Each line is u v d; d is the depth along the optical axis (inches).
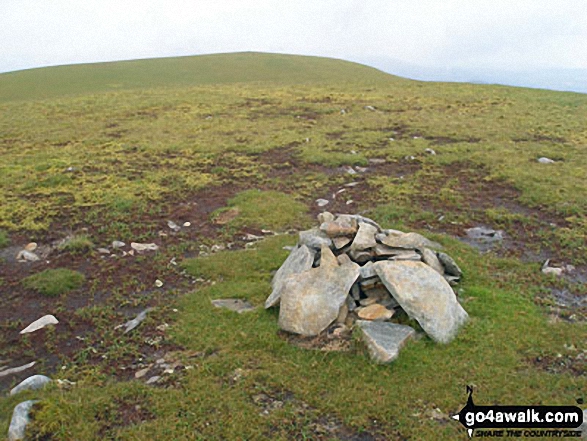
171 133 1047.0
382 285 351.9
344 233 398.3
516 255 460.8
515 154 804.0
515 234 506.3
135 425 254.2
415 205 596.7
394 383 280.5
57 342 346.0
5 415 266.7
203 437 244.5
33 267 474.3
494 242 492.7
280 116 1196.5
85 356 324.8
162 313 374.6
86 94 1681.8
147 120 1193.4
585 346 313.7
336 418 257.3
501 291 386.6
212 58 3061.0
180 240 527.5
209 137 997.8
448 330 319.9
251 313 361.1
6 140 1035.9
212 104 1376.7
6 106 1457.9
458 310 338.0
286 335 331.3
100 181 734.5
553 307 365.7
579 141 893.2
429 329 317.1
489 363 296.0
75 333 358.0
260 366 299.9
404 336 310.3
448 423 250.5
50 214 600.4
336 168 772.6
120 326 363.3
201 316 363.6
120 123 1171.9
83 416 259.9
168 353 322.7
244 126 1090.7
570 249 467.2
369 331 312.7
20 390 287.6
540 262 446.0
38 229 557.0
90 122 1194.6
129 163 835.4
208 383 285.1
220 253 489.1
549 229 513.3
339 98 1421.0
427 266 351.3
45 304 404.5
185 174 761.0
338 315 331.9
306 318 329.7
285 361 303.0
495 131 976.9
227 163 820.6
